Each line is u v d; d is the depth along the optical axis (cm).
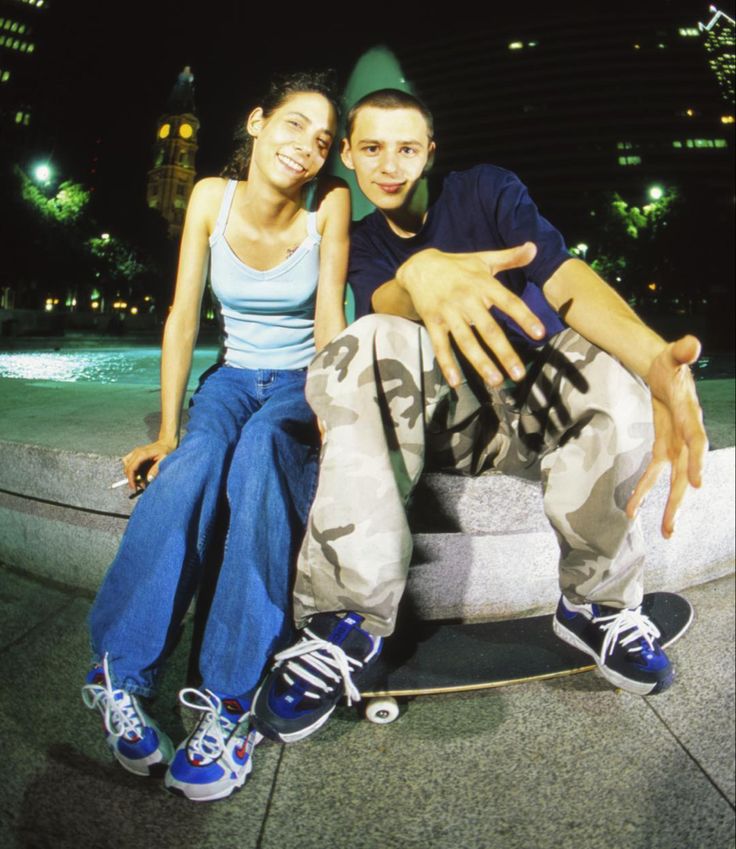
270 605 117
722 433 218
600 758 120
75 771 114
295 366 187
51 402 288
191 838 100
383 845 100
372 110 150
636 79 6844
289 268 177
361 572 113
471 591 159
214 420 143
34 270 2767
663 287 3319
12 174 2505
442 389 129
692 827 104
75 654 151
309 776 115
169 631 120
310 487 140
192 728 127
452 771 116
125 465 154
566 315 121
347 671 115
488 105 7281
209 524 130
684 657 155
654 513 177
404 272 110
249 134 178
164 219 4250
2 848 96
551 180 6675
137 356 912
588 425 126
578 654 140
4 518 194
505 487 160
